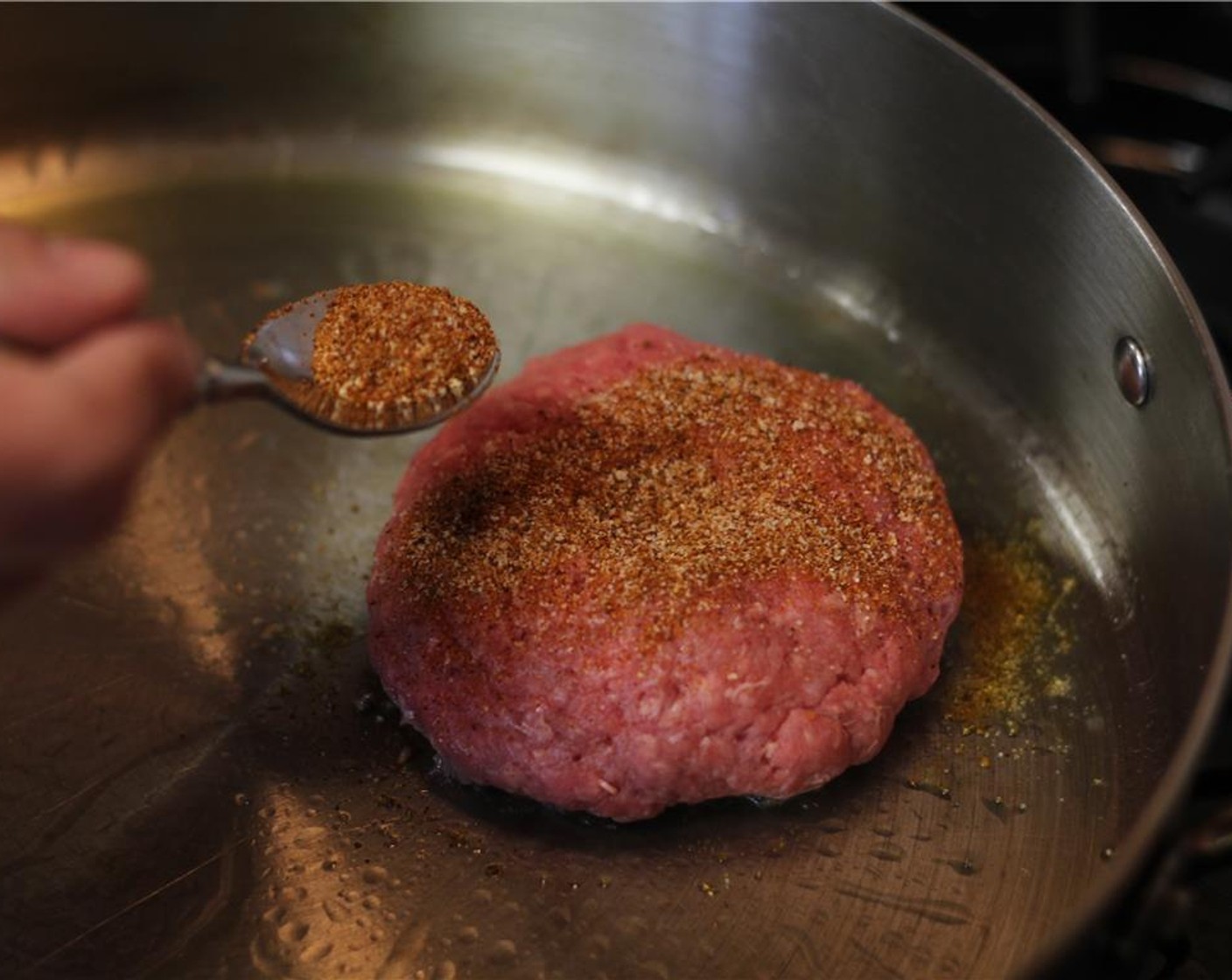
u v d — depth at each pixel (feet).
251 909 0.95
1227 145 1.29
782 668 0.95
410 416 0.95
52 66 1.35
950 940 0.94
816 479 1.03
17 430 0.71
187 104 1.41
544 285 1.34
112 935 0.94
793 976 0.92
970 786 1.01
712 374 1.11
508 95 1.40
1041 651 1.09
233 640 1.08
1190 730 0.80
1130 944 0.82
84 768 1.01
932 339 1.29
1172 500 1.04
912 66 1.19
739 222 1.37
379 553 1.03
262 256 1.35
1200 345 0.99
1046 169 1.12
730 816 0.99
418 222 1.39
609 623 0.95
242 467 1.18
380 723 1.03
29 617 1.09
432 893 0.95
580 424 1.06
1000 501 1.19
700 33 1.29
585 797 0.95
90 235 1.36
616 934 0.94
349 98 1.42
